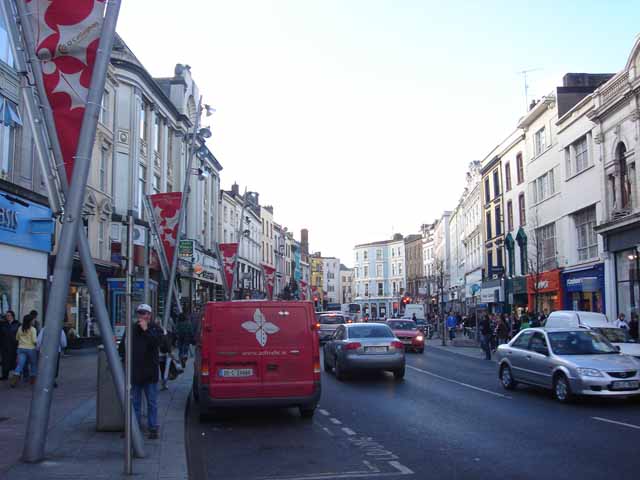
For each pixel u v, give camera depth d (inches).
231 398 419.5
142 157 1285.7
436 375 746.2
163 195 739.4
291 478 285.7
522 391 590.9
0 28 718.5
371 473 291.0
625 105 1040.2
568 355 526.9
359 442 363.9
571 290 1269.7
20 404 476.7
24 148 769.6
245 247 2492.6
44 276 810.8
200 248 1738.4
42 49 322.7
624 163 1067.9
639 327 909.2
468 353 1165.7
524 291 1542.8
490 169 1913.1
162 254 732.0
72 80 323.0
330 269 5841.5
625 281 1064.8
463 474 286.4
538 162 1481.3
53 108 321.4
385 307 4618.6
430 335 1823.3
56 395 531.2
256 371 425.1
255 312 432.1
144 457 311.9
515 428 400.5
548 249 1428.4
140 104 1251.8
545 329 571.2
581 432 383.9
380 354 689.6
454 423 421.4
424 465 304.7
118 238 1148.5
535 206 1502.2
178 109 1573.6
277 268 3260.3
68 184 320.5
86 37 323.9
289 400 426.6
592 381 485.4
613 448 337.1
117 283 912.9
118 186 1184.8
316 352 435.2
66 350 976.3
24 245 750.5
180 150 1556.3
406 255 4357.8
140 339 359.3
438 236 3405.5
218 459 327.0
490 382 669.9
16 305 746.2
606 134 1113.4
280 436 386.9
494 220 1875.0
